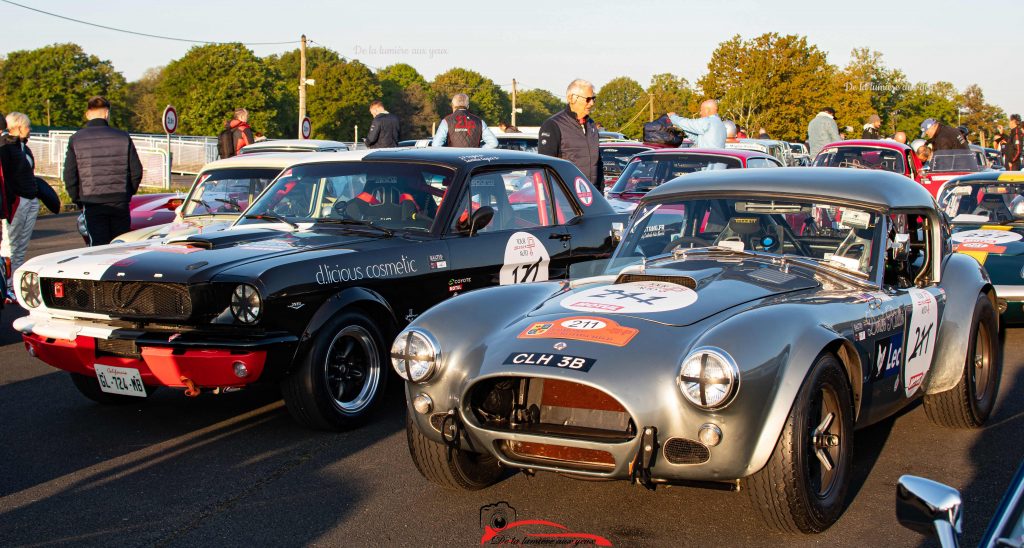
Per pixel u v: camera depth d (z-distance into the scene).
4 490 4.30
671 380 3.37
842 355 3.87
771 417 3.38
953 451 4.78
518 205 6.28
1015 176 8.79
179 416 5.52
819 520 3.58
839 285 4.23
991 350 5.26
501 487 4.29
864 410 4.08
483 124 11.34
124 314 4.92
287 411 5.58
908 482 1.96
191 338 4.75
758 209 4.63
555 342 3.59
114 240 7.79
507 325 3.90
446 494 4.20
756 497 3.50
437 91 97.44
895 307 4.25
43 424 5.36
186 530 3.81
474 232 5.88
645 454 3.33
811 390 3.48
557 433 3.53
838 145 14.51
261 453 4.80
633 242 4.84
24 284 5.26
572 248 6.51
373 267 5.25
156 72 110.31
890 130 77.94
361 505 4.07
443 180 5.91
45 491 4.28
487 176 6.09
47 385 6.26
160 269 4.84
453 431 3.71
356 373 5.20
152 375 4.78
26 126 8.80
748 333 3.43
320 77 83.56
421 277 5.50
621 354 3.45
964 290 4.95
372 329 5.23
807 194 4.54
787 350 3.45
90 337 4.91
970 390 4.93
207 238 5.39
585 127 8.88
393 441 4.97
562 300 4.02
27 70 98.00
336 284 5.02
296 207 6.16
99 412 5.61
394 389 5.98
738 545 3.61
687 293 3.93
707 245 4.69
